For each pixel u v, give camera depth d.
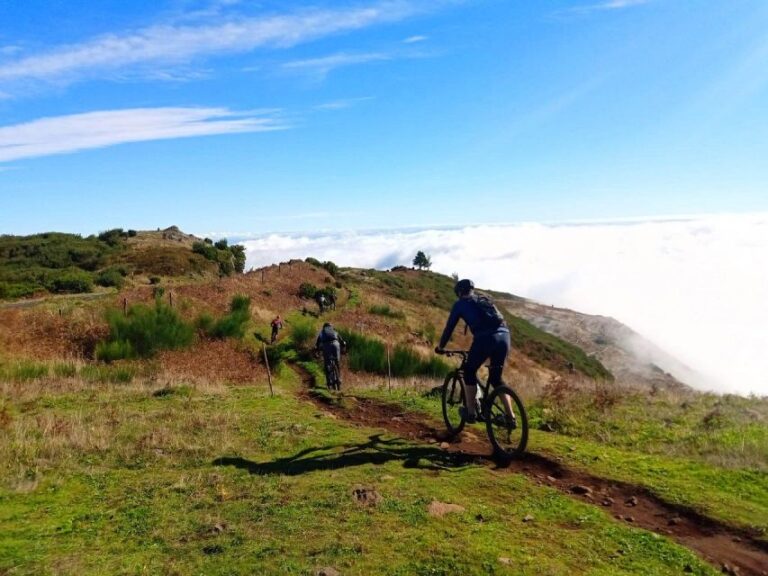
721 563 4.16
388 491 5.32
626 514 5.07
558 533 4.51
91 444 7.10
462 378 7.78
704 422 7.86
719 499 5.20
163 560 4.04
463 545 4.15
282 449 7.03
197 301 27.84
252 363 20.09
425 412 9.12
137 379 14.22
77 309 24.11
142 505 5.18
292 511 4.88
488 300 7.05
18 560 4.04
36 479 5.91
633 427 7.76
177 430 7.81
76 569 3.89
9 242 63.47
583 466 6.21
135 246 67.19
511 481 5.77
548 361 56.09
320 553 4.06
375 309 40.72
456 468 6.23
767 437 6.84
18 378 13.81
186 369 17.50
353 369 21.31
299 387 17.80
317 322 32.12
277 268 47.94
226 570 3.85
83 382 13.17
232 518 4.79
